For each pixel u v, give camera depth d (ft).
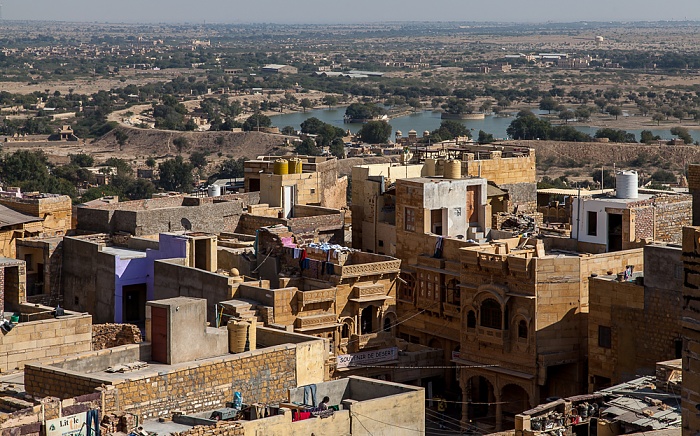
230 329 195.31
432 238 307.17
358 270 282.15
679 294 241.14
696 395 127.13
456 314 293.02
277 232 296.92
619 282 251.80
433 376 287.07
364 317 285.43
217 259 296.92
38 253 297.53
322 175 386.32
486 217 322.14
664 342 244.22
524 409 272.31
